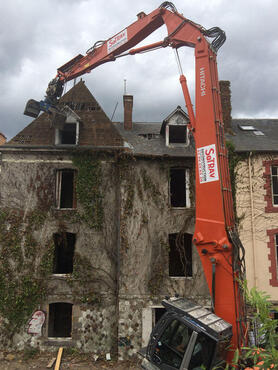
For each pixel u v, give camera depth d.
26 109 12.33
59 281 12.74
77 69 12.43
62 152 13.73
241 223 13.11
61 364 11.46
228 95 16.41
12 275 12.64
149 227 13.12
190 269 14.62
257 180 13.45
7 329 12.23
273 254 12.80
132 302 12.45
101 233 13.27
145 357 7.06
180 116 14.57
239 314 6.72
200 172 7.65
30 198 13.38
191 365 6.20
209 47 8.35
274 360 3.91
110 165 13.90
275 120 18.05
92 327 12.43
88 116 14.62
